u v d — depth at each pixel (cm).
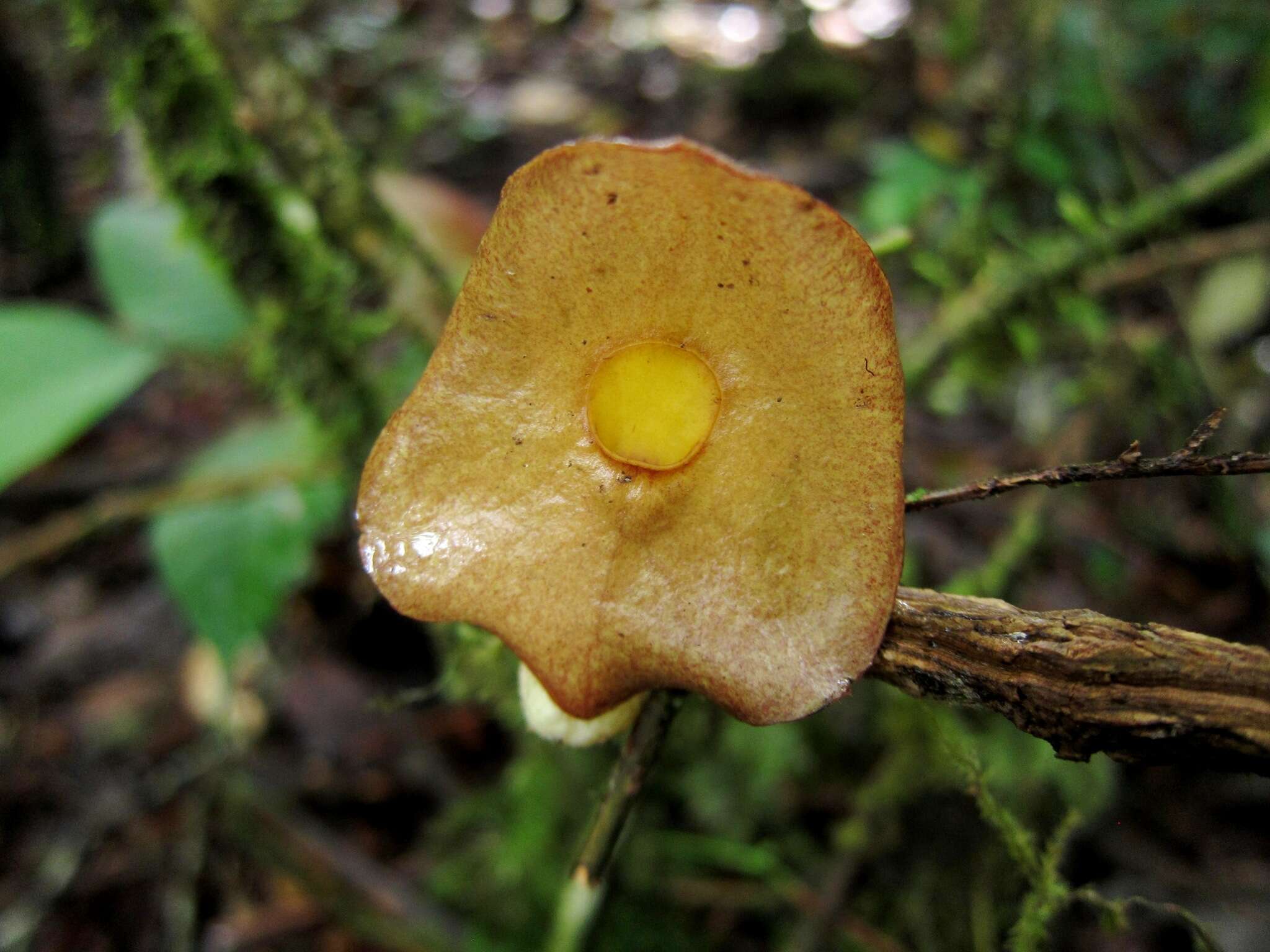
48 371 18
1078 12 25
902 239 13
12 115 28
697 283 8
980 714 18
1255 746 7
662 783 19
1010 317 20
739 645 9
